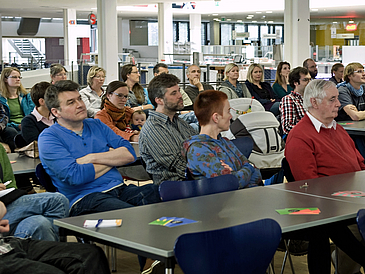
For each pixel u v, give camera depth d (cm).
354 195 228
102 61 1202
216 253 152
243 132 390
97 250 200
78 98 295
